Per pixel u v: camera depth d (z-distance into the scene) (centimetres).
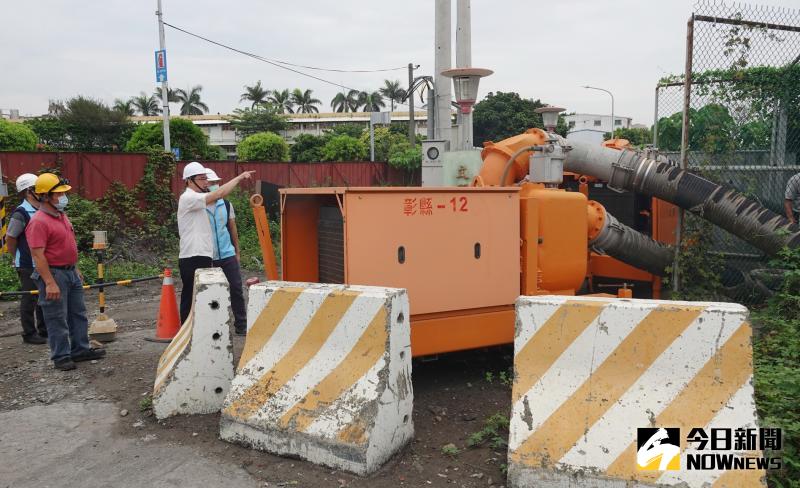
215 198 656
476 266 543
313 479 381
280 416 415
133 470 402
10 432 468
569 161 743
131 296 1074
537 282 589
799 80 759
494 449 420
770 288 712
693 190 706
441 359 629
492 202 549
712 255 748
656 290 801
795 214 795
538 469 351
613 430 348
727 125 753
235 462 409
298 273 609
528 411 369
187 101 10000
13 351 707
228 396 443
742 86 751
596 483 338
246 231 1756
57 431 468
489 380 554
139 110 9700
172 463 410
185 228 671
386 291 411
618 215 854
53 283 600
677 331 352
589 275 839
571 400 364
